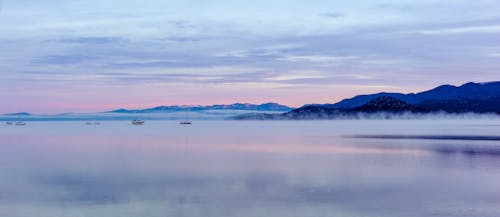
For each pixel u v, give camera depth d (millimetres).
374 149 67125
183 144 83688
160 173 40312
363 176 37625
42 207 26547
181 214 24812
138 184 34125
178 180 36000
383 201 27547
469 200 27688
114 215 24578
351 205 26531
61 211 25594
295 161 50562
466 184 33281
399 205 26531
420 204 26703
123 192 30875
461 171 40250
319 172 40438
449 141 83750
